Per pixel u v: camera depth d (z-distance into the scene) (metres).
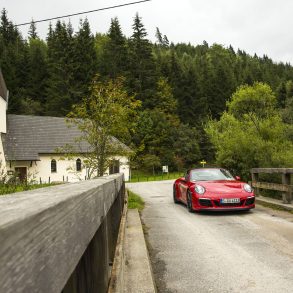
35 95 73.81
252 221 8.16
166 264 4.90
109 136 17.72
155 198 14.78
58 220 1.13
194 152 66.38
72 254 1.35
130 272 4.10
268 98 37.56
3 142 41.62
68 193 1.44
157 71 82.69
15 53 81.62
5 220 0.76
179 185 11.66
